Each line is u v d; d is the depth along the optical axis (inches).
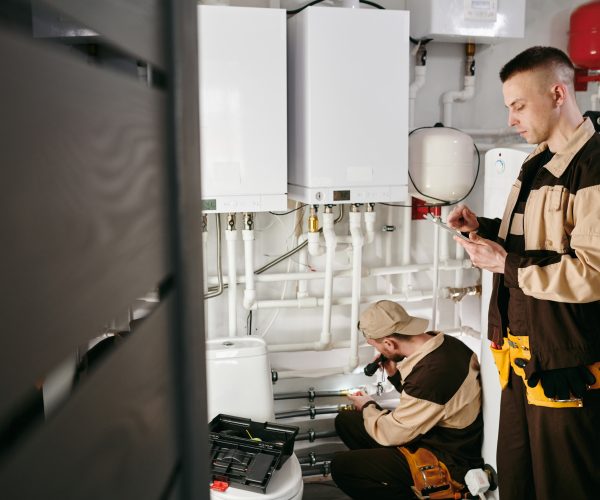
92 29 7.8
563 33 110.4
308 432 103.2
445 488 85.0
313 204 90.7
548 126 64.8
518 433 71.7
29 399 6.5
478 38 98.5
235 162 84.3
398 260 107.3
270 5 93.0
